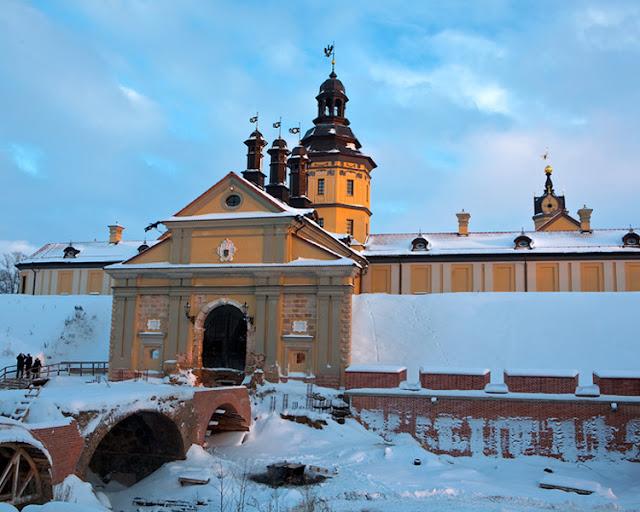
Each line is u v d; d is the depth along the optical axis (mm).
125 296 41469
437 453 30453
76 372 45281
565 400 29141
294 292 38188
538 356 36406
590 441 28719
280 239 38938
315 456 28062
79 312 54250
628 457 28281
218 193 41000
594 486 23500
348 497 22453
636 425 28438
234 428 31312
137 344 40906
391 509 21062
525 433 29469
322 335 37125
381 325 41469
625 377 29047
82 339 51781
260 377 37125
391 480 24375
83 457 20312
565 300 41875
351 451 28594
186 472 24594
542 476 25859
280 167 47906
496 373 35562
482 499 22234
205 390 27953
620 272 55625
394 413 31672
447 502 21906
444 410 30766
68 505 12258
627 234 56500
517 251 57906
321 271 37594
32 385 34250
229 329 39625
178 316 40094
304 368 37469
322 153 60000
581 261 56594
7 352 48094
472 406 30375
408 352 38469
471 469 26969
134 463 27141
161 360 40219
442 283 59188
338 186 60156
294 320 38000
